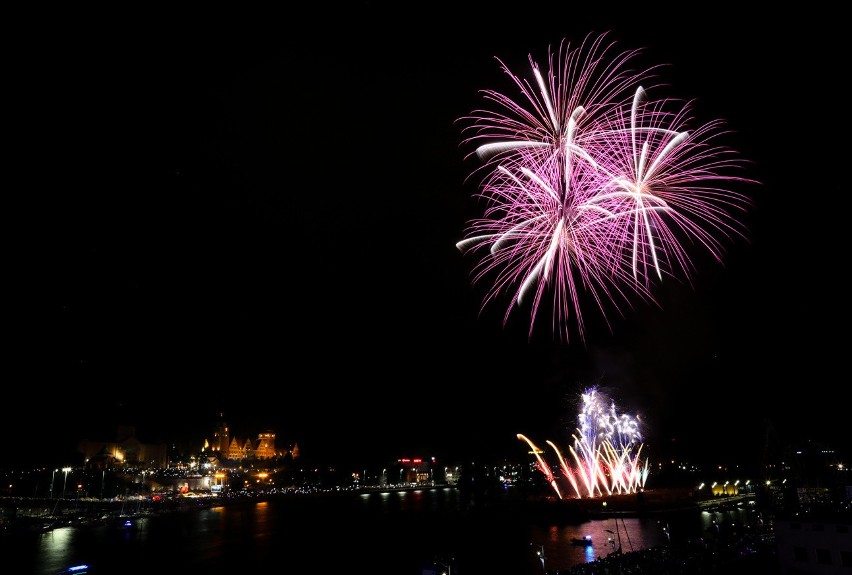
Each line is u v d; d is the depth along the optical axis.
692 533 105.19
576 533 113.00
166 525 130.12
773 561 54.56
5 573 77.75
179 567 83.81
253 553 95.75
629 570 58.03
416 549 99.56
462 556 91.38
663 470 188.50
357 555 94.00
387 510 171.50
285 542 107.94
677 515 132.62
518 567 82.12
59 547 97.88
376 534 117.81
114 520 132.25
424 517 147.62
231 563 87.25
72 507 146.00
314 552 97.06
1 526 115.62
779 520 49.59
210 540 109.12
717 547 64.69
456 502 198.75
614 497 149.25
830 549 46.34
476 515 138.12
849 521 46.41
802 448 118.81
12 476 168.25
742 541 65.69
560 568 80.69
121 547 99.50
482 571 79.62
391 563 87.44
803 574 47.28
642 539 102.38
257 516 153.88
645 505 140.12
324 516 155.12
